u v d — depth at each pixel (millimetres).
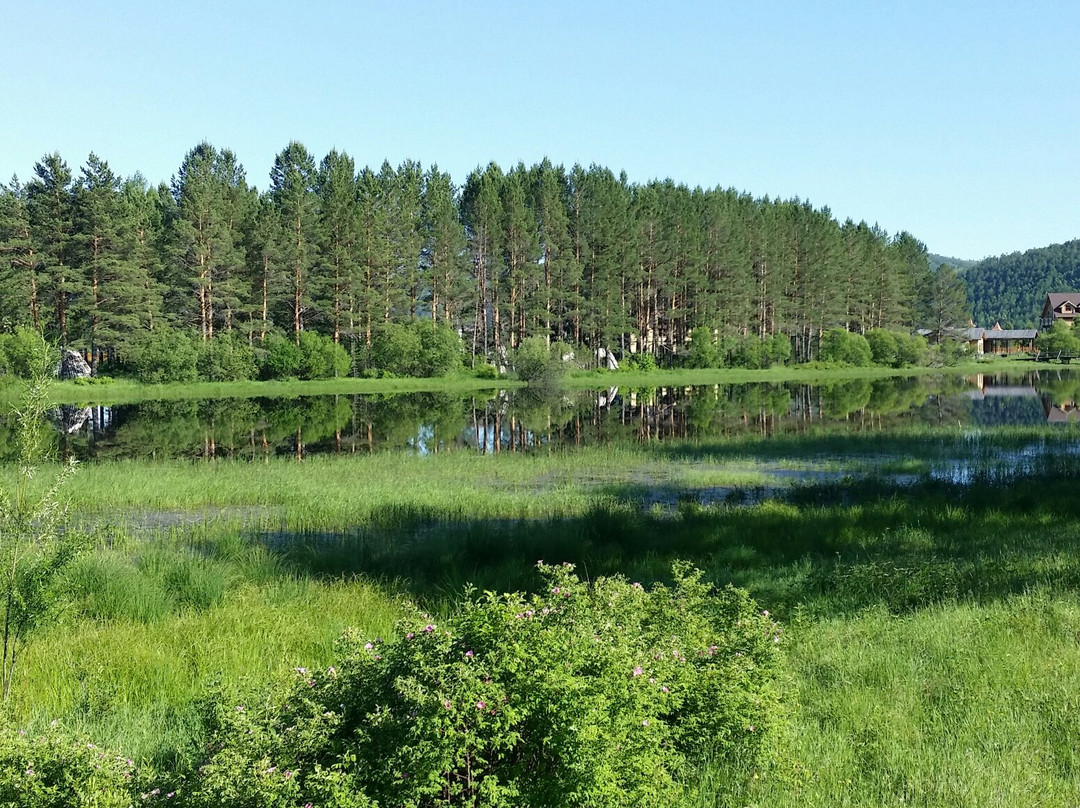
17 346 49938
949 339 108750
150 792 4219
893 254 116000
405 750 3824
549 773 4047
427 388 65375
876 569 10430
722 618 6898
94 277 63469
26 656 8023
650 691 4535
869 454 26484
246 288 69188
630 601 6449
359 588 11148
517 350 70812
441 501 18516
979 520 14781
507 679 4168
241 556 13047
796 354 105188
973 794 4699
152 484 20797
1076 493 17031
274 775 3822
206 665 7805
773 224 101750
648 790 4188
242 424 39094
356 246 75250
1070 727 5605
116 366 66000
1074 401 49406
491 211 82375
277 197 80812
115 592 10367
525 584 11102
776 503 17672
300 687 4691
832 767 5121
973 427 33750
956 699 6207
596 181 91000
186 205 67375
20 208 61906
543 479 22266
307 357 66375
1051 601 8633
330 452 29250
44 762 4266
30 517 7543
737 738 5164
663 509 17984
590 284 85438
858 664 7043
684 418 41375
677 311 91250
